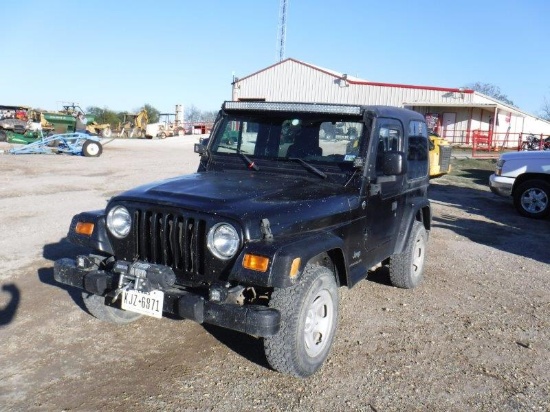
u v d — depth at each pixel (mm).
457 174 19453
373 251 5016
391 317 5270
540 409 3689
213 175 4766
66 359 4113
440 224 10430
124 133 47969
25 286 5699
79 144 22688
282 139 4887
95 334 4559
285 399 3668
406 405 3668
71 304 5211
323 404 3629
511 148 34656
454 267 7293
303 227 3883
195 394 3682
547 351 4645
